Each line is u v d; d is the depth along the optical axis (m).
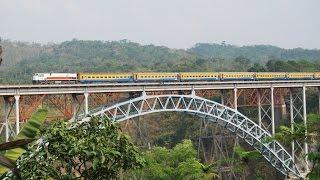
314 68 101.50
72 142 14.67
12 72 125.06
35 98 37.84
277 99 59.81
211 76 53.28
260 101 53.03
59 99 40.16
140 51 197.75
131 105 42.34
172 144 84.62
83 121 16.06
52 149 14.80
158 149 43.09
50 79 44.72
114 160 15.52
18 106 36.03
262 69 101.88
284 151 50.81
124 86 42.53
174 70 111.62
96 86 40.47
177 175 36.91
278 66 100.75
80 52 199.38
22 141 12.17
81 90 39.62
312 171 17.48
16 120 35.56
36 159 14.71
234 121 49.34
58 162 15.23
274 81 52.72
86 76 45.78
